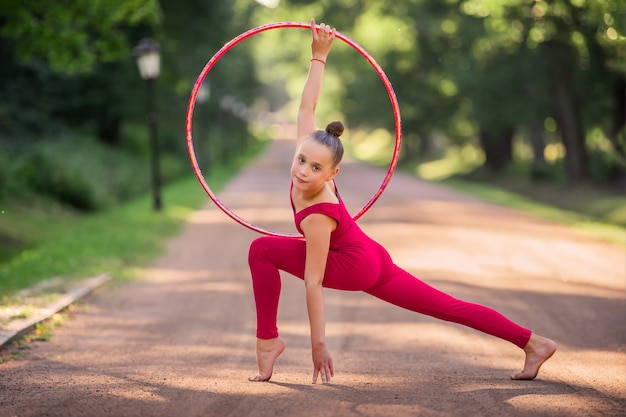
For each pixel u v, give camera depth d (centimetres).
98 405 556
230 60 6166
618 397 600
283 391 592
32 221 2167
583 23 2355
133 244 1656
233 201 2917
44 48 2030
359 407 544
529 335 629
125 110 4453
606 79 3338
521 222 2211
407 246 1659
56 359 743
